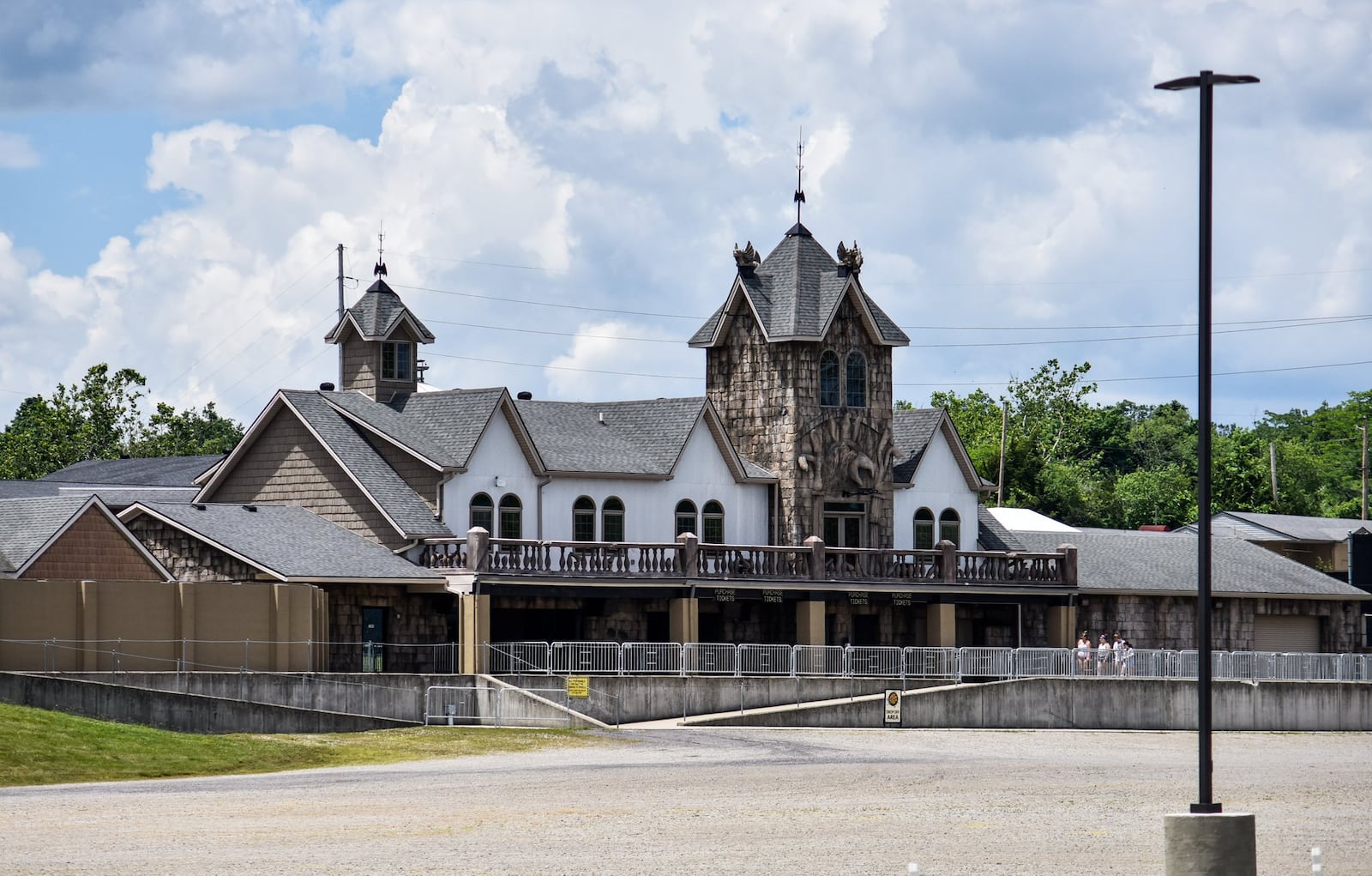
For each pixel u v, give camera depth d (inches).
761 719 2437.3
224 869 1132.5
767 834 1331.2
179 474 3922.2
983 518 3307.1
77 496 2373.3
